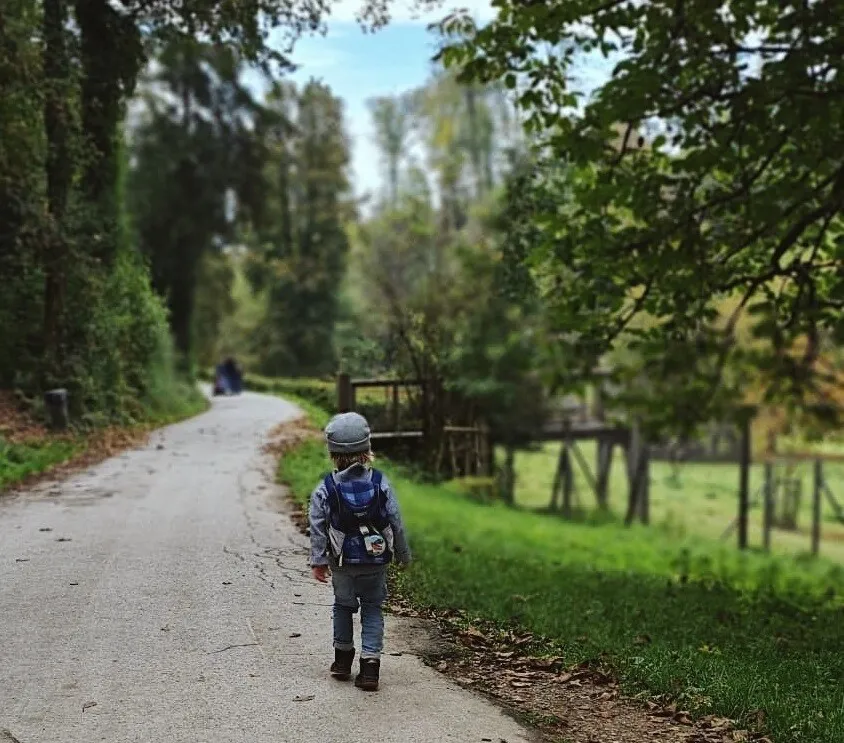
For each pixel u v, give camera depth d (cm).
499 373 3075
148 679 564
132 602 736
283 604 747
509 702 566
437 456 2264
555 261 1170
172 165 4056
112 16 2225
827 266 1111
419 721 515
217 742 476
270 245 6269
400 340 2378
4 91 1834
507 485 3738
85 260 2127
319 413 2983
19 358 2083
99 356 2252
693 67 988
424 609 788
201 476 1494
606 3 1055
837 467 5506
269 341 6481
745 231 1109
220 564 877
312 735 489
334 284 6438
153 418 2530
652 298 1195
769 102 920
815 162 976
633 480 3700
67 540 968
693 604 1024
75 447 1752
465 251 3319
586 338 1201
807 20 908
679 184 1075
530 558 1489
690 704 573
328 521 554
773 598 1181
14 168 1975
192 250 4278
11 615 693
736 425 1373
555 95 1145
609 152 1100
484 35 1117
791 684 642
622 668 643
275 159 4553
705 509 4397
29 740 473
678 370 1230
